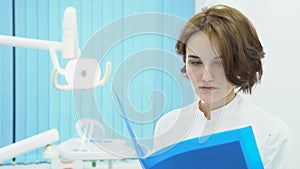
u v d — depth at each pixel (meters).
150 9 1.89
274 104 1.74
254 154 0.49
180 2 1.95
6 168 1.65
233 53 0.60
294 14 1.67
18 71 1.70
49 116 1.74
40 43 0.75
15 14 1.69
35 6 1.71
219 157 0.46
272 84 1.74
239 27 0.65
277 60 1.73
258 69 0.74
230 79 0.61
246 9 1.77
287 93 1.71
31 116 1.72
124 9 1.84
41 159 1.73
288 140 0.89
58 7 1.74
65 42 0.76
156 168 0.38
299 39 1.66
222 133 0.49
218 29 0.58
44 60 1.72
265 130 0.88
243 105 0.91
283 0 1.70
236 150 0.48
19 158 1.71
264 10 1.75
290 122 1.70
